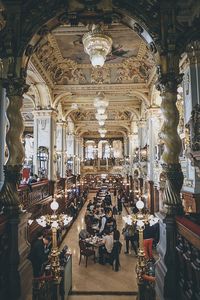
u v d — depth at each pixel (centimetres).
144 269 566
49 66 1132
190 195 702
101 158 3894
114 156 3888
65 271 629
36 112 1278
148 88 1246
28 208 848
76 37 927
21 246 421
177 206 400
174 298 366
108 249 870
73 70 1243
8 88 442
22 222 423
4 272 378
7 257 390
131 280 773
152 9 442
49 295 477
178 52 432
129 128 2367
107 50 656
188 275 334
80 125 2494
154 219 661
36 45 483
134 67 1209
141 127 1664
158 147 1174
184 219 365
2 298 364
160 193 1145
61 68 1226
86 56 1112
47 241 729
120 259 968
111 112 2280
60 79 1268
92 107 1795
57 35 909
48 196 1220
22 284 395
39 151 1280
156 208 1267
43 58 1026
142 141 1650
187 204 735
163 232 409
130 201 2133
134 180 2041
